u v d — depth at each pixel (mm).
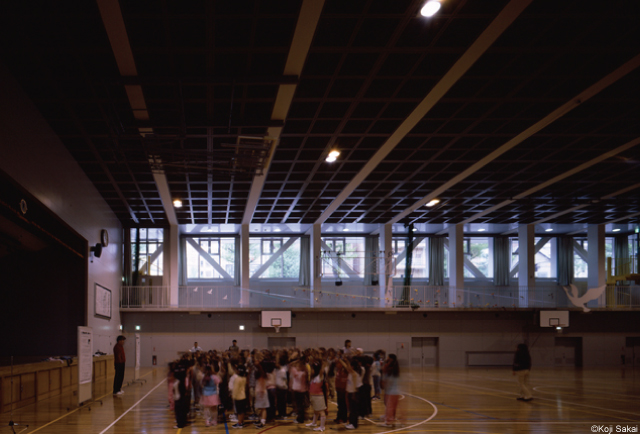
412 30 12000
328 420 13141
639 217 33875
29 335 21500
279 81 13547
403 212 32188
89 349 15453
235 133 17328
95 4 10641
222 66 13117
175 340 32438
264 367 13180
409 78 14180
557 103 16078
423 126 17859
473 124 17672
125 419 12930
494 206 30875
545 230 38250
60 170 17969
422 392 19203
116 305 30453
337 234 38750
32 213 17047
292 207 30297
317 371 11805
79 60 12578
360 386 12883
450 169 23172
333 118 16844
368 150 20406
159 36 11812
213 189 25406
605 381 23969
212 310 32625
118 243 31312
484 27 11922
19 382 14930
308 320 33438
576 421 12695
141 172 22047
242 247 33438
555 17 11641
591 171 23656
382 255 35250
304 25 11477
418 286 36406
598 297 35750
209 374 12422
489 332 34688
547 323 34031
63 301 21922
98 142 18312
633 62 13617
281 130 17719
